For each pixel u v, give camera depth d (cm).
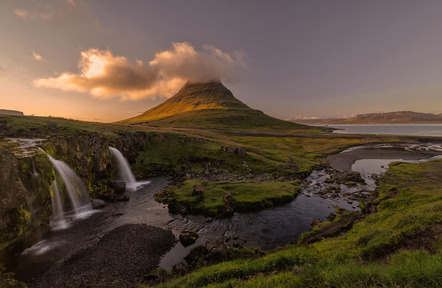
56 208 3597
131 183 5766
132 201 4375
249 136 17088
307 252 1862
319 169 7381
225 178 6084
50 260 2444
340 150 11519
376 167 7688
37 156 3281
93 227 3244
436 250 1311
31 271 2253
